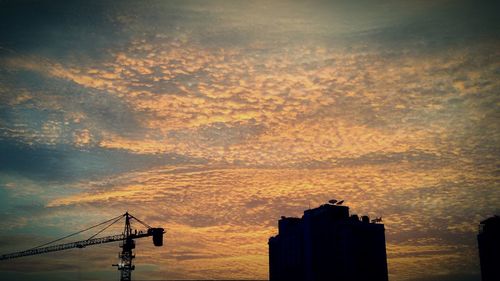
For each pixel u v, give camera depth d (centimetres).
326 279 18462
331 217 19262
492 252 16975
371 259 18775
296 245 19950
